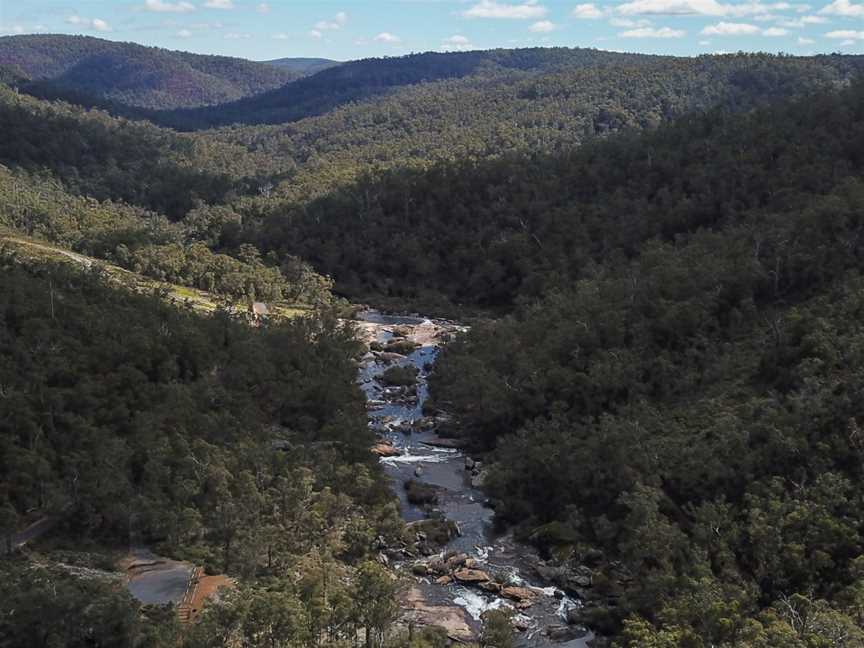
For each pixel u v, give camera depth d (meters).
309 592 57.59
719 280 103.62
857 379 73.44
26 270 114.12
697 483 72.75
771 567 60.25
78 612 49.00
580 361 99.75
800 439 70.06
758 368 86.62
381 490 82.00
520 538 77.81
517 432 93.12
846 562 59.53
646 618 60.34
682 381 91.00
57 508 65.69
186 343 98.19
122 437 76.38
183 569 62.91
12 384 77.25
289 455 81.31
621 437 79.19
